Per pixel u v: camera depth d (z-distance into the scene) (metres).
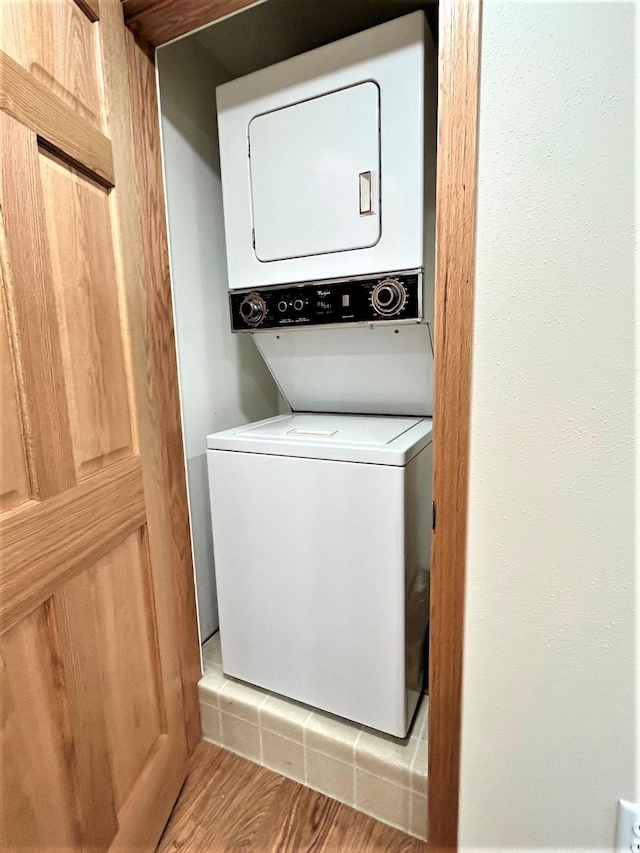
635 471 0.84
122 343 1.17
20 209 0.82
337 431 1.53
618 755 0.95
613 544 0.88
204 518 1.87
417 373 1.65
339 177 1.40
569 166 0.80
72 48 0.98
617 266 0.80
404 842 1.29
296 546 1.41
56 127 0.91
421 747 1.35
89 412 1.03
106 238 1.10
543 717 0.99
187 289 1.72
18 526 0.81
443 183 0.88
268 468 1.41
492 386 0.91
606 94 0.77
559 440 0.88
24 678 0.83
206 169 1.81
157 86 1.35
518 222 0.84
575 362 0.85
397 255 1.36
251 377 2.14
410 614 1.34
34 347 0.85
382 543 1.27
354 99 1.34
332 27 1.70
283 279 1.55
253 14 1.61
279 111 1.46
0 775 0.78
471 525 0.97
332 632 1.40
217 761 1.57
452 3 0.82
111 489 1.10
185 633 1.54
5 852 0.79
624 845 0.96
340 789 1.41
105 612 1.08
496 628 0.99
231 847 1.29
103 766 1.07
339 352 1.69
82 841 0.98
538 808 1.03
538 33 0.78
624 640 0.90
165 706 1.36
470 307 0.90
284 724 1.47
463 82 0.83
